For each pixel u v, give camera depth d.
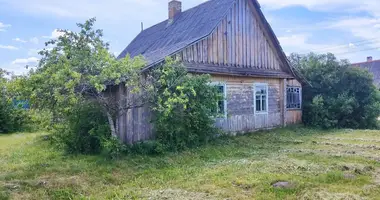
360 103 16.72
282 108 15.57
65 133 8.90
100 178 6.38
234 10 13.68
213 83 12.14
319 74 17.06
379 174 6.39
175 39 14.35
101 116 9.02
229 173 6.64
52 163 7.62
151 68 9.39
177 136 9.28
